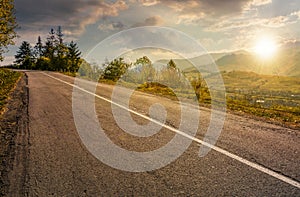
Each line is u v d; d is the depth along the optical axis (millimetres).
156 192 3359
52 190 3438
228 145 5195
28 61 92312
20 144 5301
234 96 15930
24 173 3945
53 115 8047
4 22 25469
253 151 4836
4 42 25859
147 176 3828
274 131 6379
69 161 4391
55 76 30656
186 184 3561
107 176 3838
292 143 5371
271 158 4477
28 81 22297
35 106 9656
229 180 3658
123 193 3346
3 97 12477
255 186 3480
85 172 3971
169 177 3785
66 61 65375
